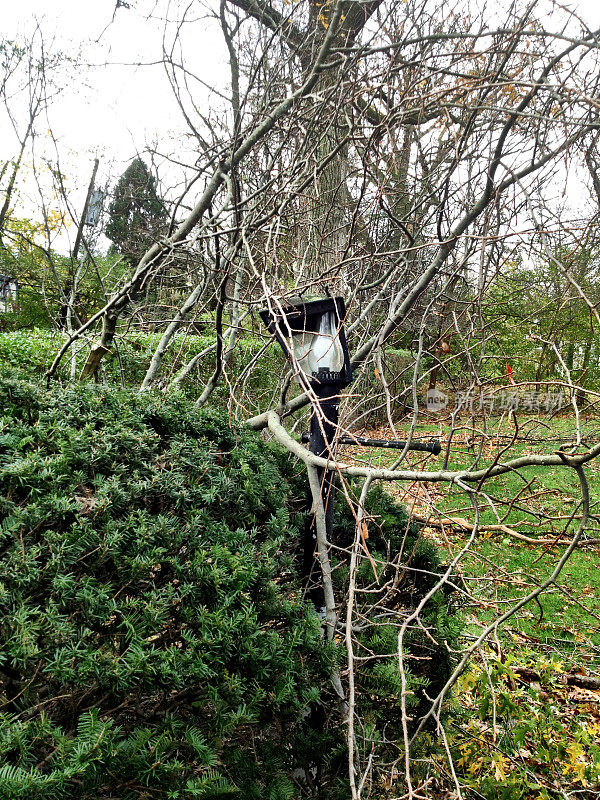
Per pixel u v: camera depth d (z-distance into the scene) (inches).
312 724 88.9
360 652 92.8
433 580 107.5
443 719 99.3
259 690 67.7
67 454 77.9
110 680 59.3
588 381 303.4
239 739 77.3
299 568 102.4
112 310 138.5
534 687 130.0
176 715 66.1
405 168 140.5
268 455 108.4
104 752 54.3
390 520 109.9
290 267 154.6
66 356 223.0
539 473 346.6
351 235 123.5
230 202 137.0
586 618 178.7
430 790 98.3
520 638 143.0
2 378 92.2
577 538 71.7
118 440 84.8
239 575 74.8
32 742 53.3
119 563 68.2
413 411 95.4
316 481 92.8
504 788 95.2
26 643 56.0
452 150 129.3
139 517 74.4
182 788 58.6
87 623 62.4
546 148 103.6
